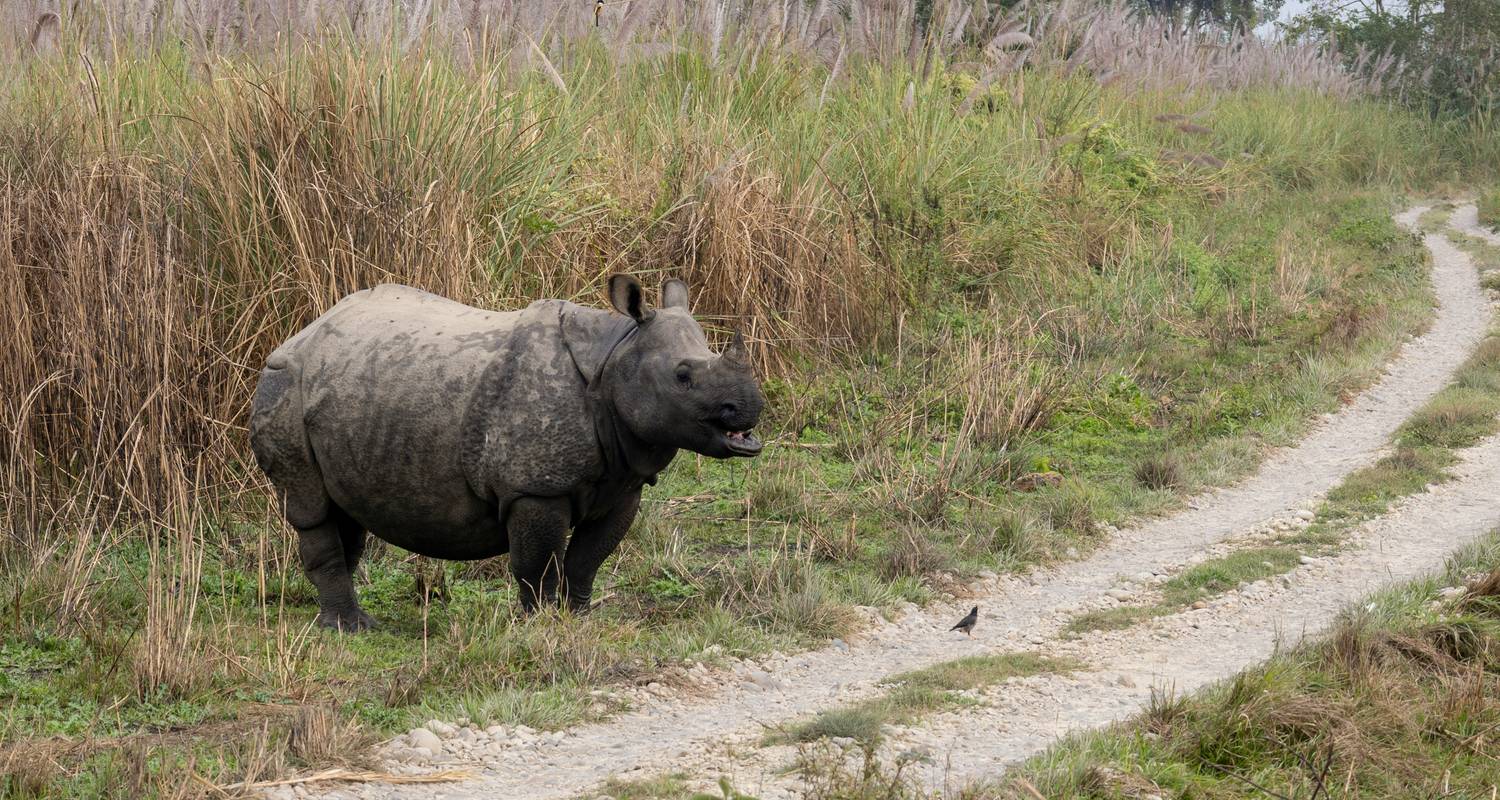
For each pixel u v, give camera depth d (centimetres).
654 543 3650
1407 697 2550
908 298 5750
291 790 2148
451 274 3831
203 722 2469
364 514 3009
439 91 4097
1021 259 6444
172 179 3850
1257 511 4128
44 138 3803
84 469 3497
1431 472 4312
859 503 4084
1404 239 8038
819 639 3111
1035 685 2772
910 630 3234
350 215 3769
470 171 4122
